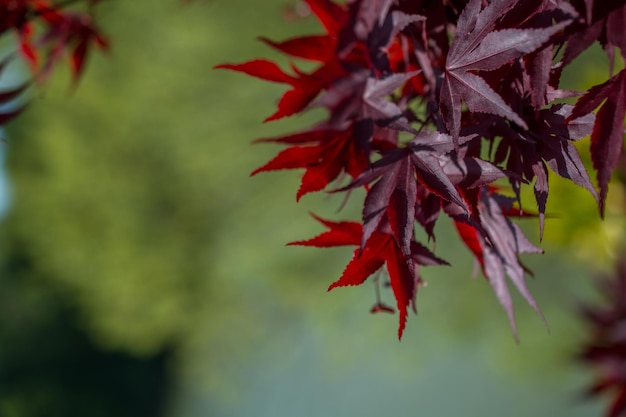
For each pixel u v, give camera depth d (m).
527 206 4.11
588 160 3.53
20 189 18.91
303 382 25.34
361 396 28.06
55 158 16.86
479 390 27.12
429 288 13.38
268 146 13.86
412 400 28.59
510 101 1.42
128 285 16.53
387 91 1.66
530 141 1.41
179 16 13.63
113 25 14.73
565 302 12.25
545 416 25.47
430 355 15.38
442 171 1.46
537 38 1.31
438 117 1.54
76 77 2.71
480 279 13.06
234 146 14.01
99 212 16.55
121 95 15.41
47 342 24.11
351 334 14.17
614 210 3.93
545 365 12.98
